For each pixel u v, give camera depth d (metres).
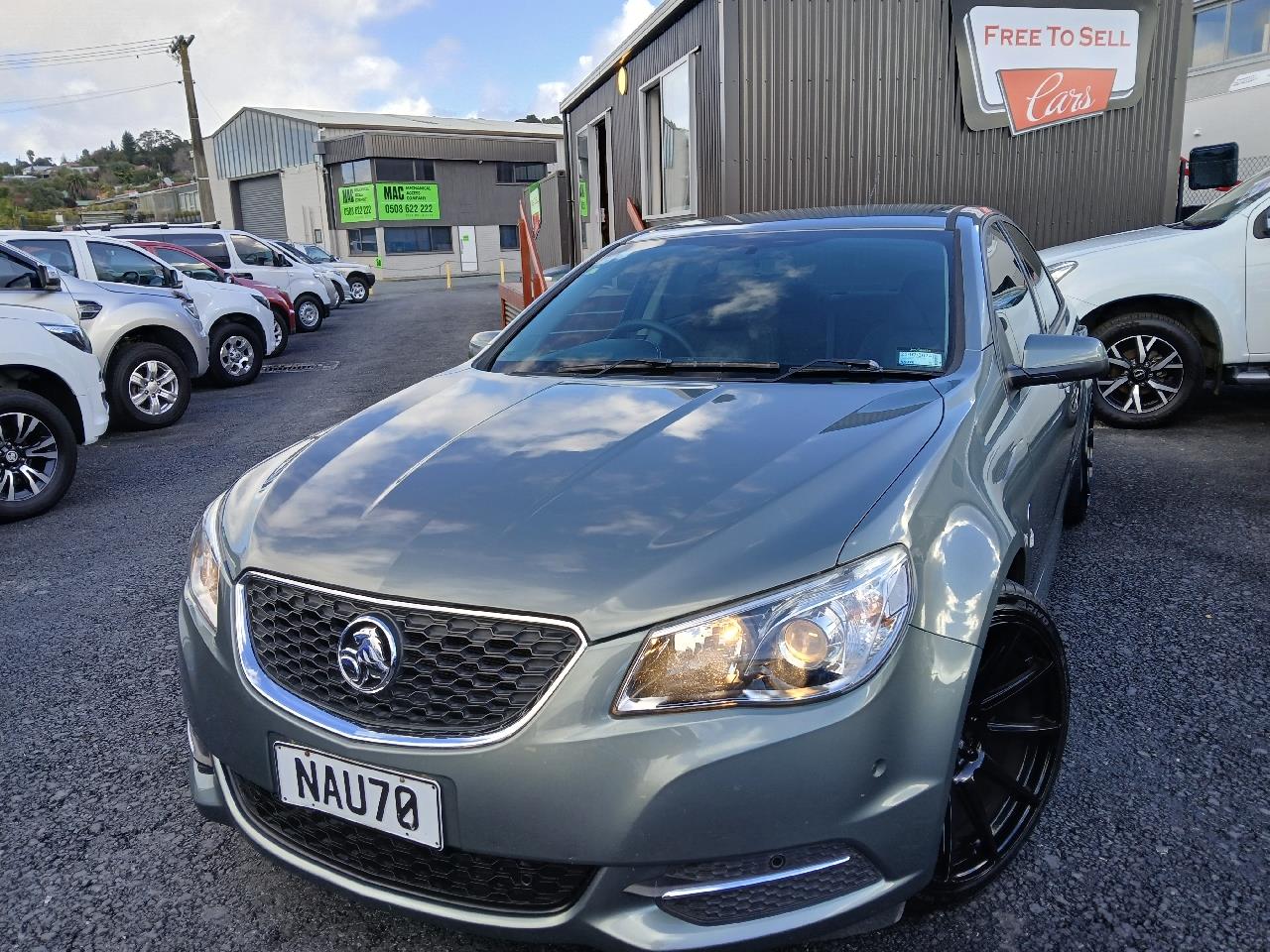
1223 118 11.44
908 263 2.93
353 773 1.70
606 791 1.55
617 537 1.73
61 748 2.83
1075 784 2.43
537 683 1.61
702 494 1.83
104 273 9.81
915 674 1.67
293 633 1.82
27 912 2.12
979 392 2.35
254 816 1.94
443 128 53.66
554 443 2.17
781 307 2.87
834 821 1.59
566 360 2.91
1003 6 7.54
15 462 5.41
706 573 1.63
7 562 4.62
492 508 1.88
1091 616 3.41
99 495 5.95
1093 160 8.06
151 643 3.58
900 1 7.40
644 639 1.58
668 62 8.50
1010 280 3.26
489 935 1.66
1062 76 7.80
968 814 1.96
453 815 1.62
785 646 1.58
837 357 2.63
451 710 1.64
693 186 8.05
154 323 8.37
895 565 1.69
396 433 2.38
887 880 1.67
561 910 1.63
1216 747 2.58
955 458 2.00
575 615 1.60
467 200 48.44
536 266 10.06
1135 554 3.99
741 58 7.21
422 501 1.95
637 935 1.59
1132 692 2.88
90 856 2.32
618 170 10.42
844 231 3.20
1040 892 2.06
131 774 2.68
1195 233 6.00
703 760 1.54
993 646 1.96
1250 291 5.88
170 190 87.75
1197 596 3.54
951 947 1.91
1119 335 6.13
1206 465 5.33
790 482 1.84
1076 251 6.32
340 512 1.97
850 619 1.62
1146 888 2.05
